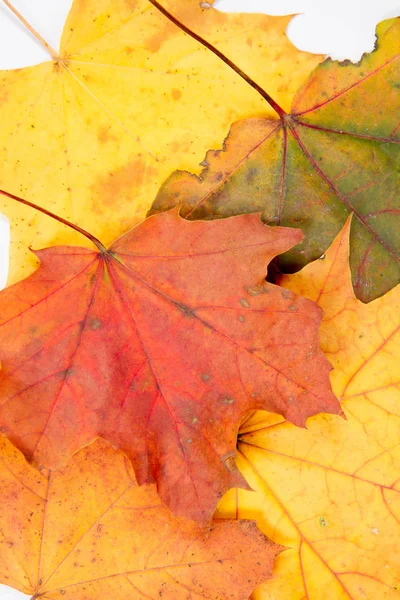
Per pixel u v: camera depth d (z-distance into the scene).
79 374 0.60
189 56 0.61
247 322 0.60
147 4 0.61
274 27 0.61
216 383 0.60
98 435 0.60
